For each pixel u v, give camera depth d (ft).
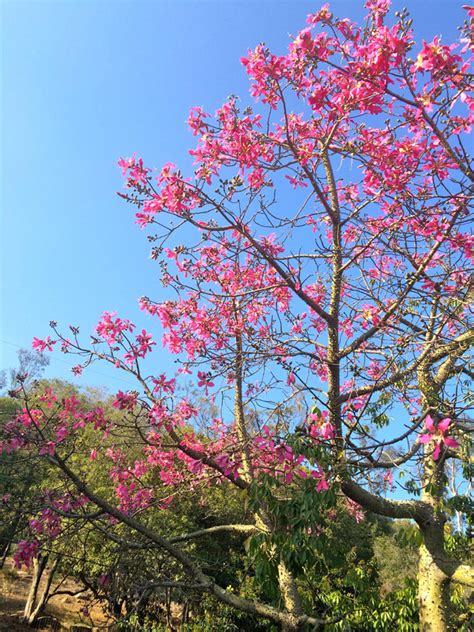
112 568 16.17
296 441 10.38
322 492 9.83
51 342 17.34
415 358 12.60
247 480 15.99
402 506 14.15
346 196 15.67
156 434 17.65
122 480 20.01
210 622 28.84
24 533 17.01
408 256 11.53
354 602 18.86
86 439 23.43
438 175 12.17
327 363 12.79
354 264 14.01
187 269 18.16
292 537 10.18
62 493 17.12
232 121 13.16
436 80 9.63
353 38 11.54
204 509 29.01
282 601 16.76
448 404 10.86
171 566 18.01
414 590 18.24
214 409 19.13
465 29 9.23
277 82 12.00
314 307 13.29
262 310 18.80
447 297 11.94
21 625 38.93
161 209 12.53
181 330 18.67
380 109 11.57
